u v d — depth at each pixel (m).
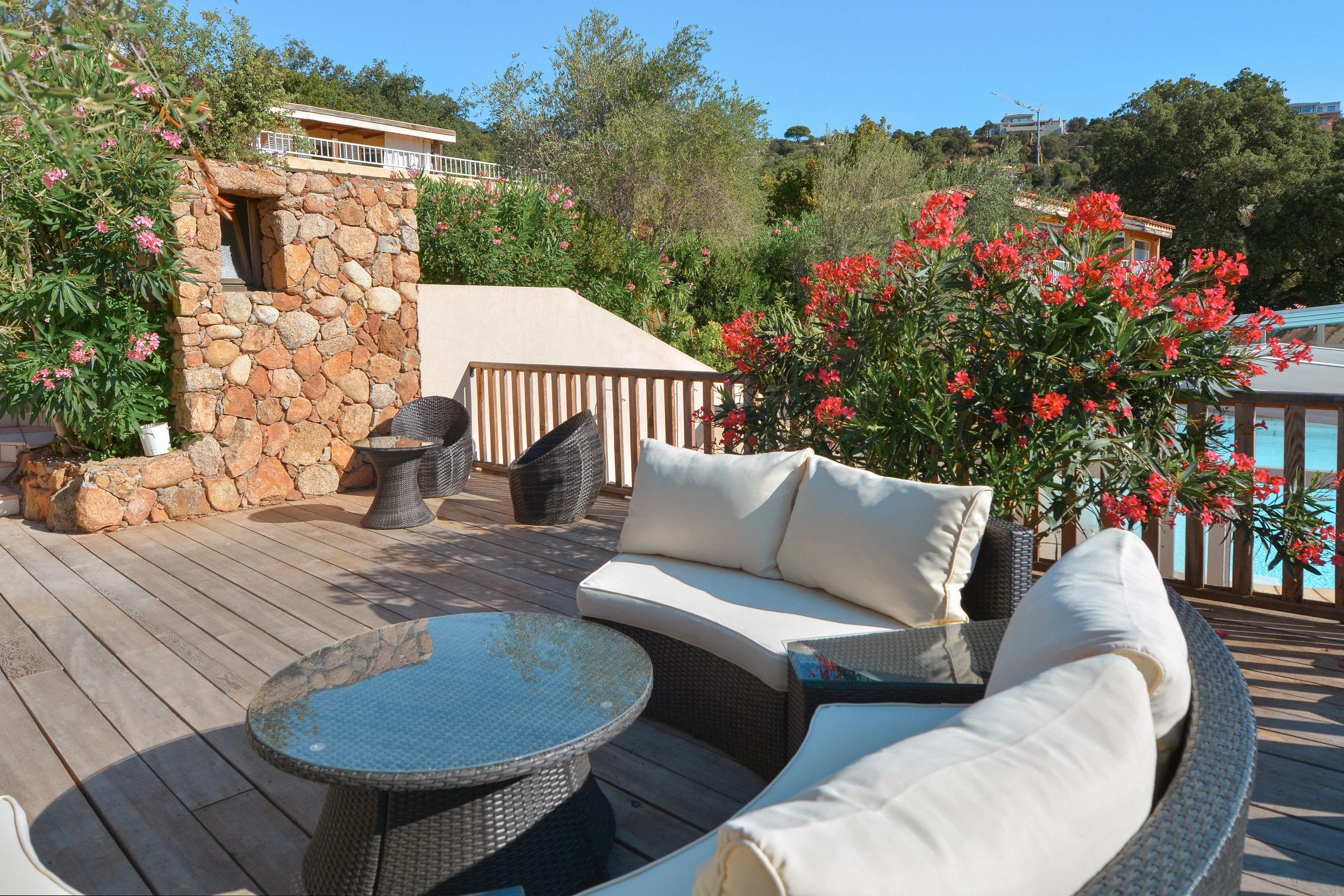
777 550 2.88
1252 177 24.64
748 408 4.05
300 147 16.84
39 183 4.71
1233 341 3.24
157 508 5.38
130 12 1.53
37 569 4.47
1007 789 0.87
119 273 5.11
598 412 6.10
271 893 1.96
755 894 0.75
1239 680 1.38
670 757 2.54
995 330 3.33
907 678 1.94
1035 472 3.18
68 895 1.24
